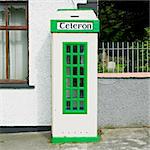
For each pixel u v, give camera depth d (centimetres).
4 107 861
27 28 867
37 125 866
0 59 883
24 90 859
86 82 767
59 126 771
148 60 888
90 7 862
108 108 866
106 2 1359
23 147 749
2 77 883
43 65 860
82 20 758
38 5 855
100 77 864
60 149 730
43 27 858
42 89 861
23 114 863
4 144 772
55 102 768
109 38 1316
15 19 876
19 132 865
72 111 770
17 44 881
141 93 867
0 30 879
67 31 758
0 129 862
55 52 762
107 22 1332
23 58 883
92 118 771
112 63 884
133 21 1336
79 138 772
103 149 726
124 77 865
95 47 763
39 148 740
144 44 887
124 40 1313
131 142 765
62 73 765
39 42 859
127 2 1364
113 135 816
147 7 1341
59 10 799
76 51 768
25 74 883
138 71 887
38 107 862
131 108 869
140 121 871
